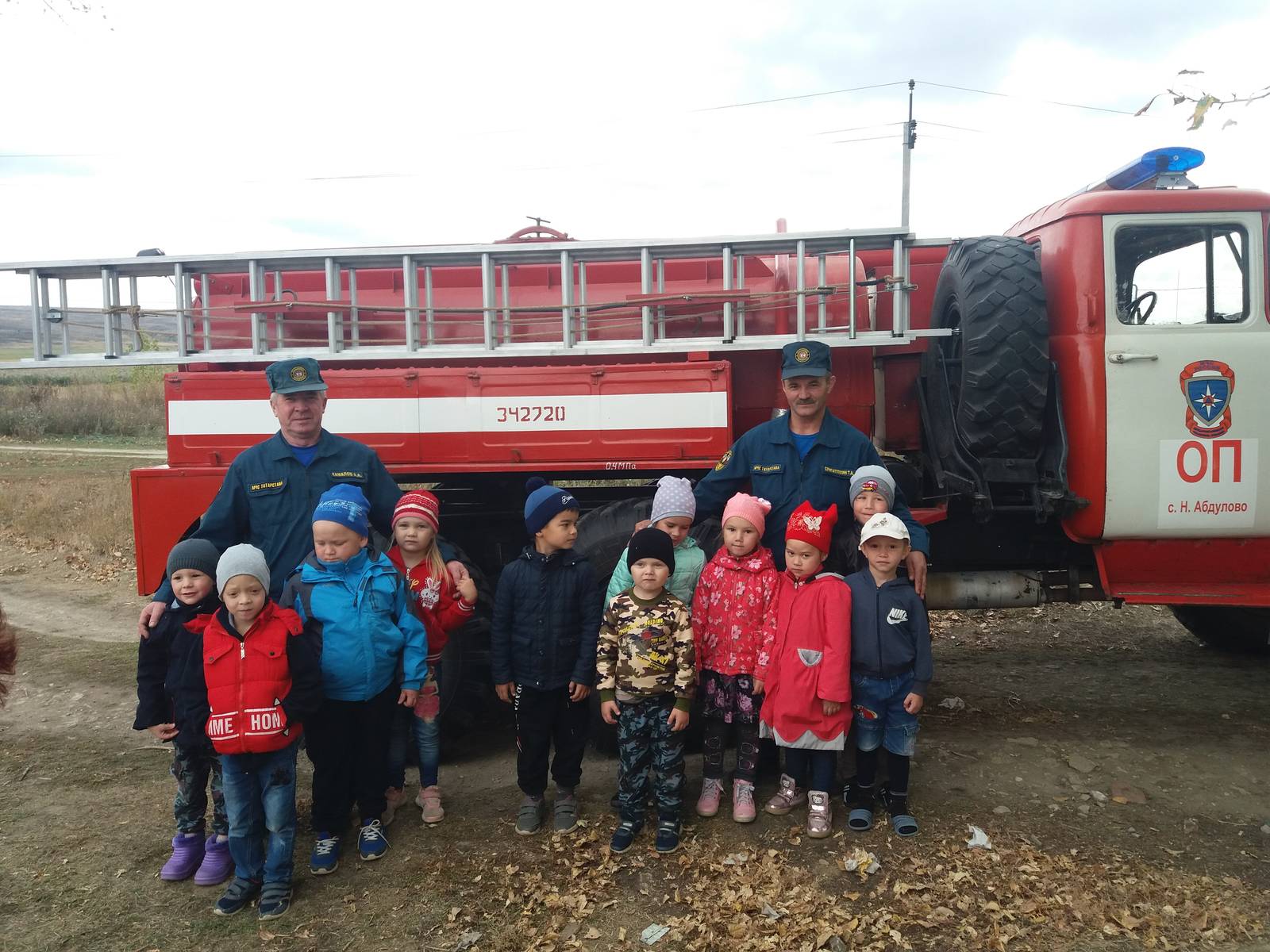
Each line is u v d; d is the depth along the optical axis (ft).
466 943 8.68
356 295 13.56
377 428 13.32
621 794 10.41
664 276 14.90
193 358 13.47
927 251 15.42
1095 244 12.78
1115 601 13.29
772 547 11.57
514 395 13.15
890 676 10.40
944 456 13.78
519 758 10.80
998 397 12.47
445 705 12.60
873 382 14.88
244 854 9.36
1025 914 8.77
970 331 12.60
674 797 10.29
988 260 12.75
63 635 21.75
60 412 82.43
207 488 13.25
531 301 14.99
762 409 14.66
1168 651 18.28
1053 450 13.04
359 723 10.38
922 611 10.44
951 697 15.38
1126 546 13.21
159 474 13.26
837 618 10.27
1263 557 13.21
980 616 21.07
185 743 9.75
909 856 9.92
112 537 32.68
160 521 13.30
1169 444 12.72
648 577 10.19
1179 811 10.98
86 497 40.68
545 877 9.82
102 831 11.24
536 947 8.58
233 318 13.99
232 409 13.41
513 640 10.81
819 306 13.16
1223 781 11.83
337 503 10.02
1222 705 14.85
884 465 14.15
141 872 10.23
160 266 13.57
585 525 12.91
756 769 11.00
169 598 10.04
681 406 12.94
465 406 13.19
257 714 8.95
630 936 8.71
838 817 10.88
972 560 14.33
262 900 9.27
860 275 15.01
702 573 11.14
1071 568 13.67
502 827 11.05
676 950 8.48
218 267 13.61
